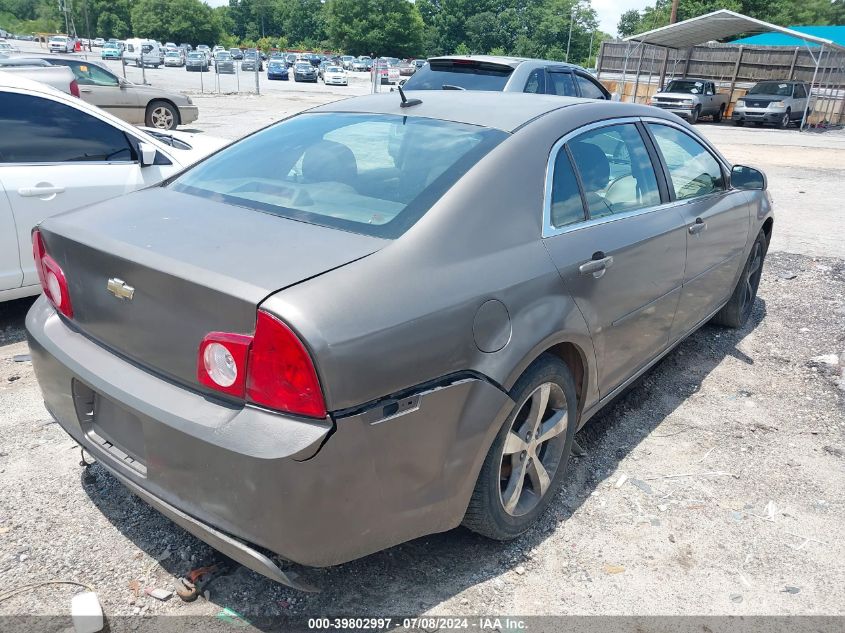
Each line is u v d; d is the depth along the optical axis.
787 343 5.04
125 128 5.11
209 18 121.81
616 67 33.84
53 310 2.70
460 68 9.09
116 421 2.38
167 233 2.35
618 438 3.66
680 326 3.97
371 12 107.12
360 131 3.01
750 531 2.94
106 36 140.88
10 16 165.12
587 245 2.87
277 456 1.89
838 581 2.67
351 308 1.99
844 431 3.81
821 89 28.38
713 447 3.60
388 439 2.07
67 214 2.68
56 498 2.92
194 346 2.07
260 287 1.96
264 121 18.50
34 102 4.68
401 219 2.37
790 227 8.83
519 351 2.42
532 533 2.86
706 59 31.17
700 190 4.10
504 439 2.48
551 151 2.87
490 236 2.48
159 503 2.20
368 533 2.13
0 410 3.62
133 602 2.40
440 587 2.54
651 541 2.85
